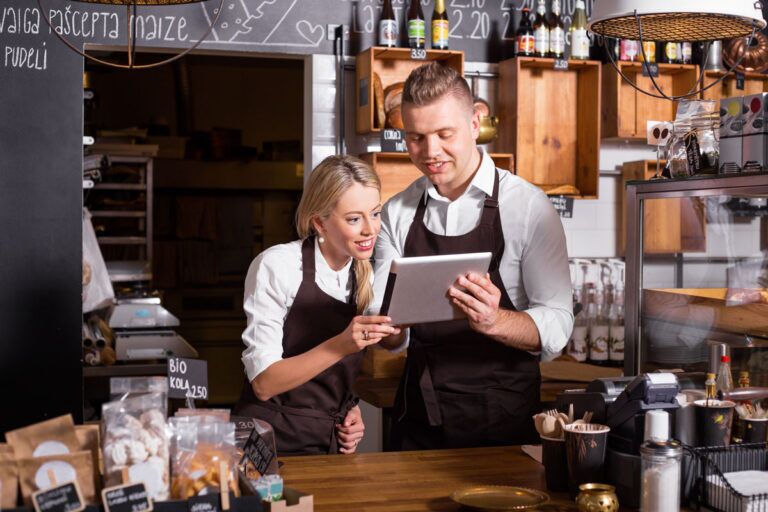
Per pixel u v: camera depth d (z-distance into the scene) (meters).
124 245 6.33
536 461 2.31
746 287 2.52
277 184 7.67
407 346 2.93
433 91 2.62
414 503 1.96
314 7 4.47
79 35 4.22
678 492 1.83
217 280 7.61
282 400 2.49
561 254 2.76
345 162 2.40
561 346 2.69
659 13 2.35
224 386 7.50
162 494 1.59
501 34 4.74
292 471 2.20
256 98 7.99
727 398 2.15
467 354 2.79
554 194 4.62
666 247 2.72
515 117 4.53
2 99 4.14
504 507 1.84
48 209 4.21
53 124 4.21
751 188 2.38
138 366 4.67
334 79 4.51
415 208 2.94
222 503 1.60
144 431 1.60
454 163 2.68
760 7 2.38
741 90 4.78
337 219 2.39
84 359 4.61
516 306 2.83
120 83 7.57
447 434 2.80
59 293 4.24
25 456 1.54
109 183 5.43
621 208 5.01
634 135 4.76
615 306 4.68
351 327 2.29
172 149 7.14
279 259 2.47
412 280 2.24
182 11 4.32
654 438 1.86
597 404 2.07
